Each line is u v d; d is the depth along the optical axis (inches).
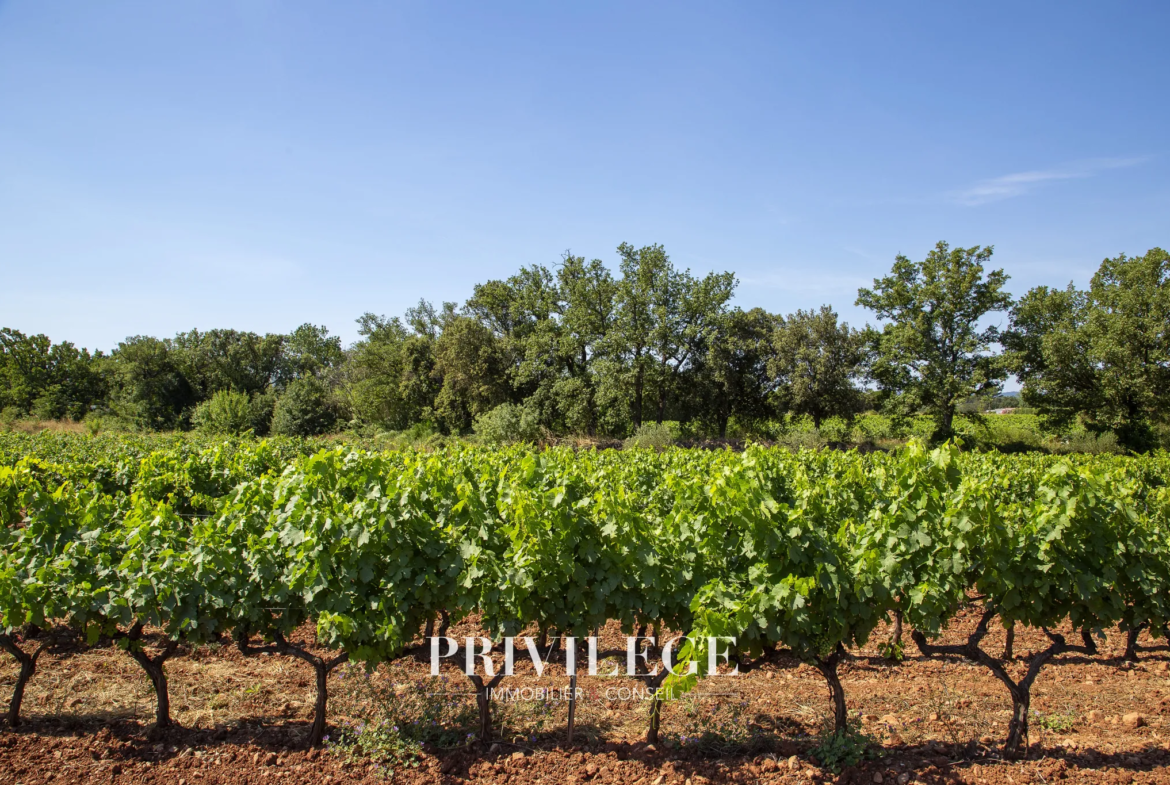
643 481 405.7
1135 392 1259.2
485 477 268.2
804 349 1445.6
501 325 1849.2
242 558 188.1
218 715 196.4
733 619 157.6
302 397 1747.0
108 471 411.2
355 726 179.8
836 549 176.6
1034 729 190.2
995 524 171.8
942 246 1418.6
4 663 234.1
